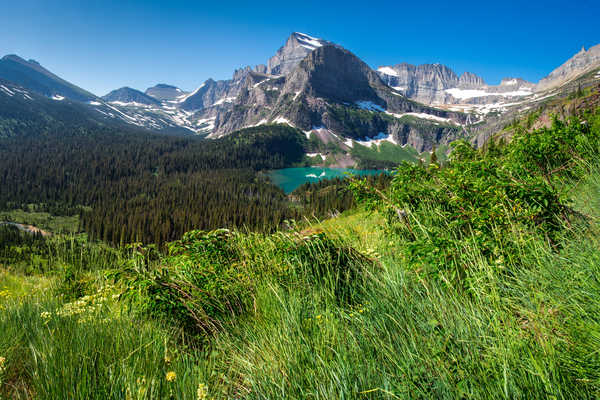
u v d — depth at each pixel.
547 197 2.60
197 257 3.41
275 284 2.85
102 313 2.75
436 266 2.27
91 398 1.60
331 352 1.80
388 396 1.40
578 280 1.80
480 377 1.36
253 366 1.88
